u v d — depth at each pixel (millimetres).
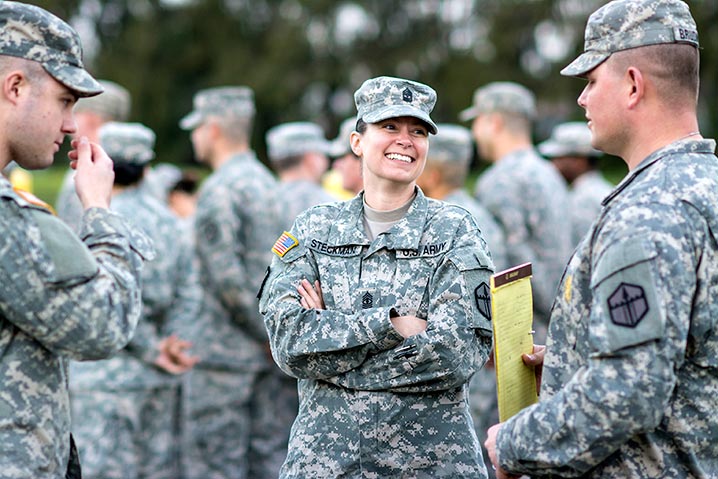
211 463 15555
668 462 6719
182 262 14602
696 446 6719
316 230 9086
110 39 69500
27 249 6660
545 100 63719
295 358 8594
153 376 14094
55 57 7078
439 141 14969
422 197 9078
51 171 38938
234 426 15703
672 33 6922
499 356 7465
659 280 6402
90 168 7445
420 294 8648
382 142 8891
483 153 17375
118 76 66438
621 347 6387
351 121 16859
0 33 6961
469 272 8578
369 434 8477
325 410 8648
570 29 64438
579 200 19016
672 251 6457
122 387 13836
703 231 6590
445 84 67000
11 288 6645
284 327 8664
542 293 15766
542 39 66500
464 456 8555
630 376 6379
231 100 15945
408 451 8477
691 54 6965
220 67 67812
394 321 8484
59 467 7078
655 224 6500
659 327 6332
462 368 8461
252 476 16031
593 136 7223
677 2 7031
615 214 6688
